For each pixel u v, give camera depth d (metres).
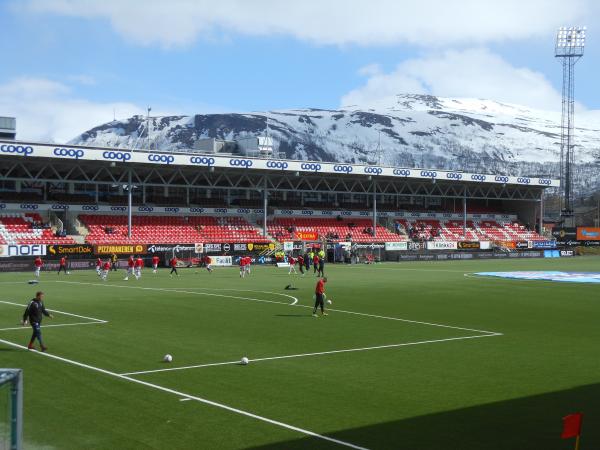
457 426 15.03
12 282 57.47
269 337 27.28
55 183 93.38
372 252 104.44
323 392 18.06
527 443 13.86
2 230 83.06
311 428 14.82
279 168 97.88
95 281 59.28
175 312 35.47
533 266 90.00
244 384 18.89
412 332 29.03
